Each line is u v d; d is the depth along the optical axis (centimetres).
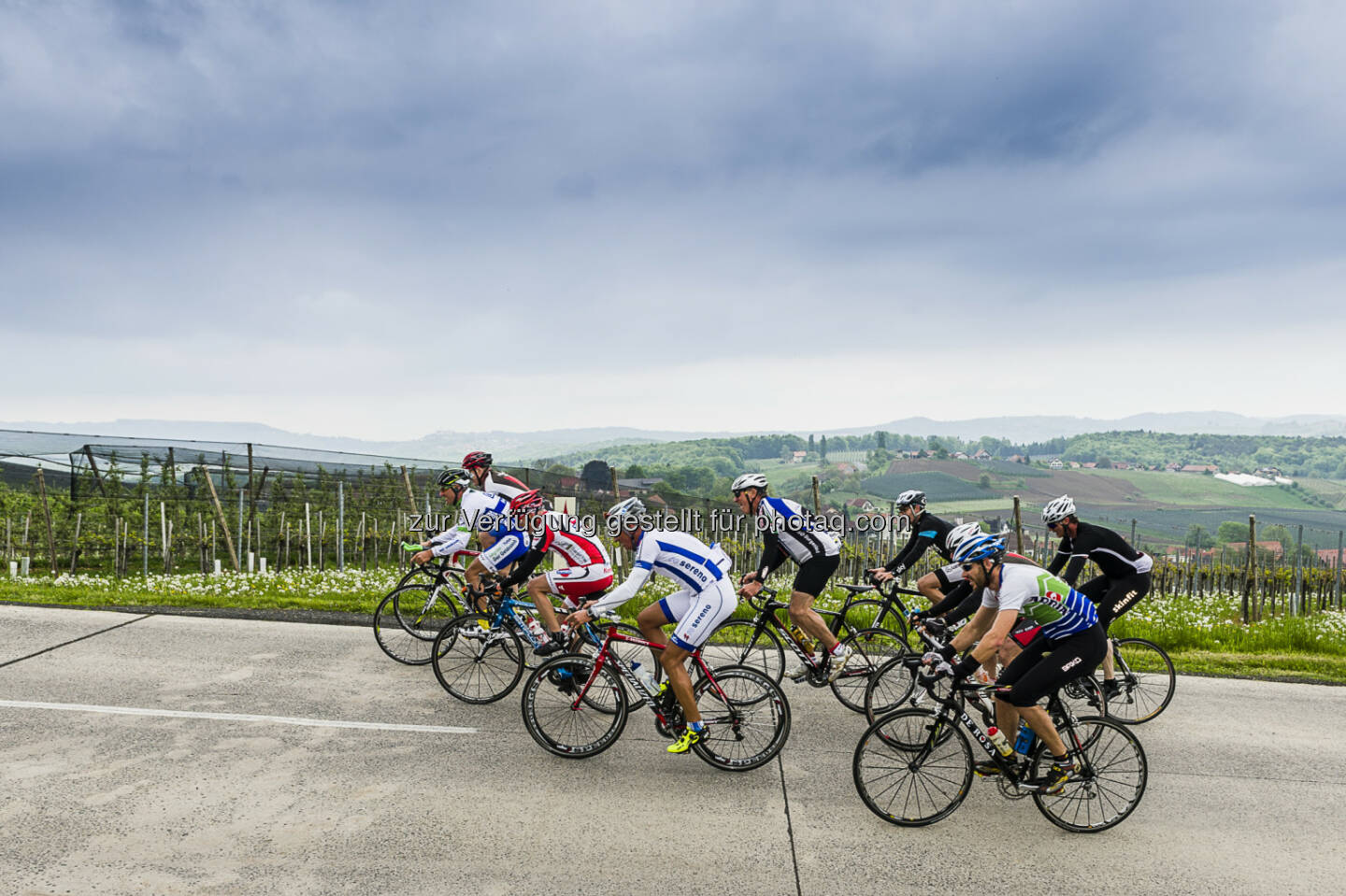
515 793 486
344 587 1102
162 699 611
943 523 703
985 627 517
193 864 394
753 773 533
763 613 695
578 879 396
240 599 967
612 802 481
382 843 422
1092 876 422
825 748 580
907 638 768
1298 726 670
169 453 1487
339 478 1608
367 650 763
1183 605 1554
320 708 608
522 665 650
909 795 479
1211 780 552
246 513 1512
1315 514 6425
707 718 532
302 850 411
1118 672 671
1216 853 453
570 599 649
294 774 497
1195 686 775
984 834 464
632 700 648
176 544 1437
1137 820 489
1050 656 466
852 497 11388
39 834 414
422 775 505
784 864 420
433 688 668
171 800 457
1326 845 468
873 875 413
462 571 746
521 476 1627
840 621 697
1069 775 467
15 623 798
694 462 19400
